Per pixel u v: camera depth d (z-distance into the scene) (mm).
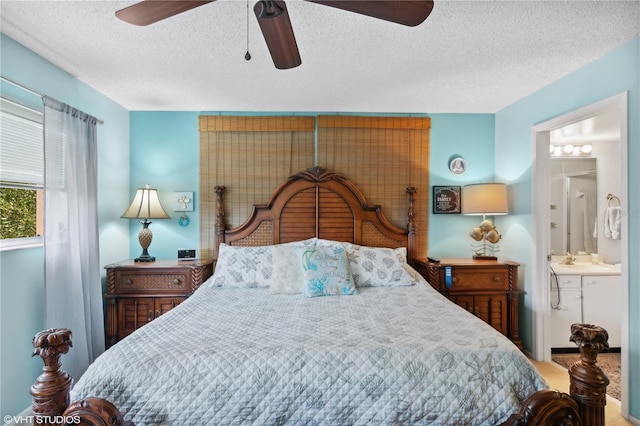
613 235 3293
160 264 2729
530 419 1157
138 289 2670
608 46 1955
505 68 2254
